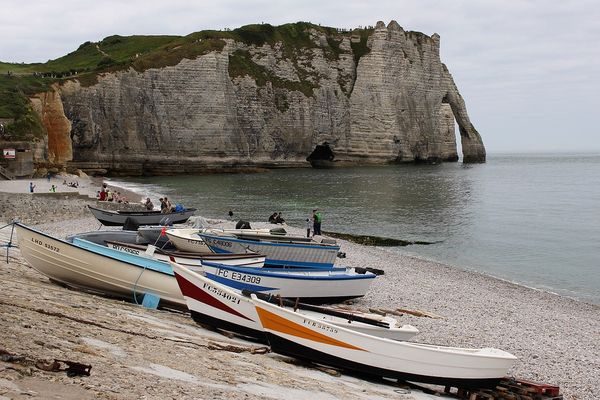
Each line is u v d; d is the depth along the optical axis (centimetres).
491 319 2484
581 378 1791
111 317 1485
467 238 5184
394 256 4103
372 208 7200
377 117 14900
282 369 1412
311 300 2419
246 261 2472
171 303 1956
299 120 13775
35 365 907
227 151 12425
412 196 8600
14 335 1045
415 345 1523
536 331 2342
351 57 15212
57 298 1559
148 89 11581
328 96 14525
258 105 13125
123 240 2714
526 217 6619
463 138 18488
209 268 2183
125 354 1133
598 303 3119
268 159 13312
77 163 10512
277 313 1541
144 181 10250
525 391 1487
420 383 1627
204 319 1698
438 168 15100
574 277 3753
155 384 967
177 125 11881
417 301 2720
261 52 14000
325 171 13112
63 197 5628
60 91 10188
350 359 1516
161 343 1326
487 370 1505
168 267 2056
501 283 3438
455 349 1575
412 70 15562
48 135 9544
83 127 10462
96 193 6525
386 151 14912
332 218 6316
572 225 6034
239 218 6000
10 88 9244
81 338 1162
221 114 12325
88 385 872
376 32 15138
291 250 2848
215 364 1254
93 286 1978
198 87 12106
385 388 1495
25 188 6356
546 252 4581
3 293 1424
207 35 13475
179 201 7362
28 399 758
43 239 1927
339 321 1712
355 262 3662
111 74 11038
